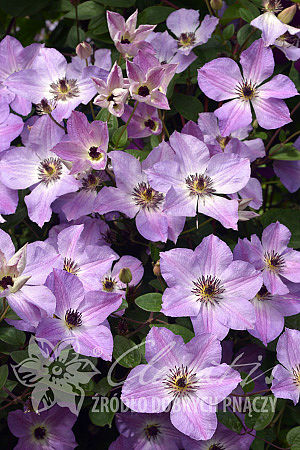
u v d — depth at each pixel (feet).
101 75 2.12
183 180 1.99
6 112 2.14
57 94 2.12
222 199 1.96
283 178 2.36
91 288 1.93
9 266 1.84
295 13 2.20
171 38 2.29
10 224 2.14
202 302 1.89
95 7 2.42
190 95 2.38
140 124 2.12
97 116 2.11
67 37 2.43
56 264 1.89
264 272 1.98
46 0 2.47
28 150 2.10
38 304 1.83
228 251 1.91
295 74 2.29
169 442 1.99
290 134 2.40
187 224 2.16
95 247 1.99
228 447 2.00
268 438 2.02
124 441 1.97
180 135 2.00
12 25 2.67
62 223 2.19
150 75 1.96
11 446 2.11
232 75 2.11
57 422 1.99
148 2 2.46
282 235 2.01
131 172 2.01
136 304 2.00
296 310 1.99
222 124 2.09
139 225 1.98
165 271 1.89
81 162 1.96
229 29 2.30
